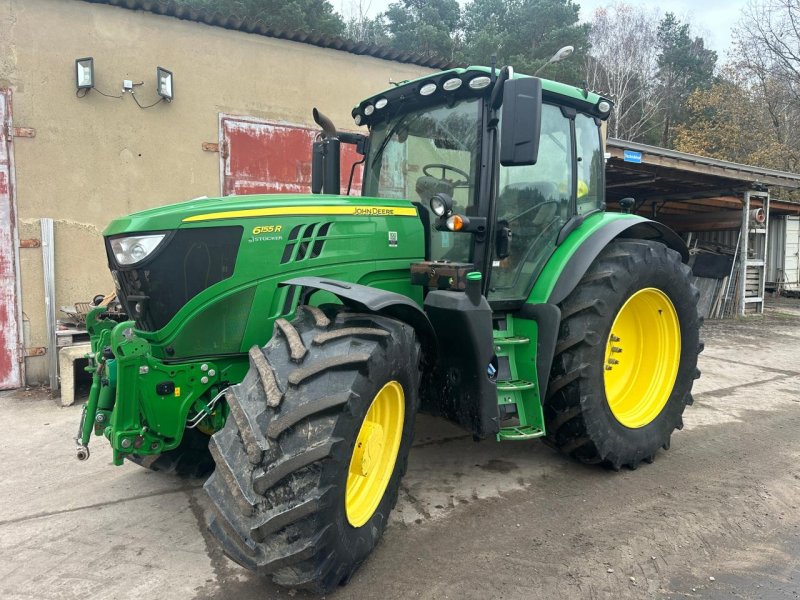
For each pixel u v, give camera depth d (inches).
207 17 245.1
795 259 596.1
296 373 84.5
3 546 107.5
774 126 920.9
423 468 141.8
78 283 231.0
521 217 135.3
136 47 235.6
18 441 164.9
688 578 97.8
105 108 231.6
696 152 954.7
